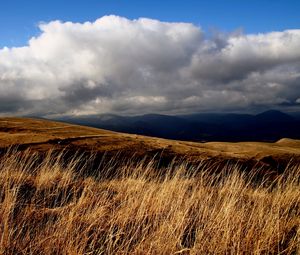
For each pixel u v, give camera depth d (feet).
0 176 31.86
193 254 19.06
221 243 20.27
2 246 18.42
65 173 35.88
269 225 22.45
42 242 19.40
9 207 21.67
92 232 21.97
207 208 25.39
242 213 23.94
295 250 21.38
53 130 140.87
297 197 31.27
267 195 32.27
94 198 28.09
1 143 85.30
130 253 19.13
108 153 86.84
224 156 101.60
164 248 19.17
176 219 22.45
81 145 93.35
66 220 21.71
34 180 34.22
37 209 25.36
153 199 26.32
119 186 34.22
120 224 22.81
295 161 114.21
